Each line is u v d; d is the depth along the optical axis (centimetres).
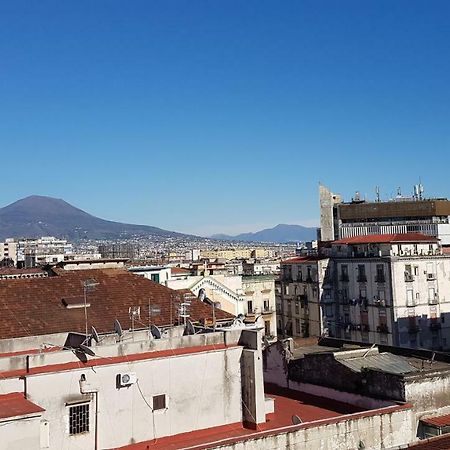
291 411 3412
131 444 2783
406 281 8444
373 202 12462
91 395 2694
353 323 9044
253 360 3088
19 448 2273
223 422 3045
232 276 7700
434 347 8575
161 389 2888
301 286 9962
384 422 3059
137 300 4088
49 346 3084
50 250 18075
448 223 11275
